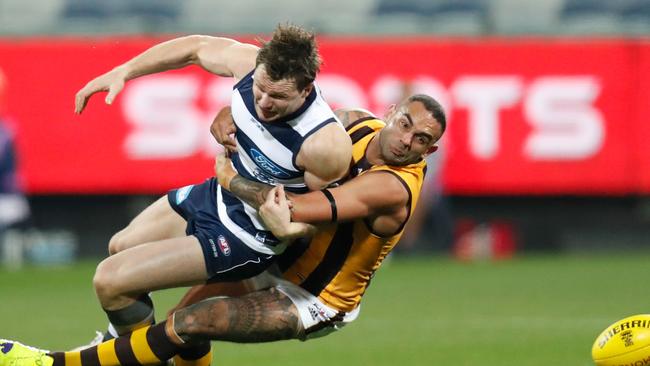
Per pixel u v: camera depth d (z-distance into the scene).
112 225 46.22
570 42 44.31
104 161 43.72
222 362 26.16
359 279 19.77
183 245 18.83
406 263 46.25
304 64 17.31
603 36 44.88
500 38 44.47
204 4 51.19
